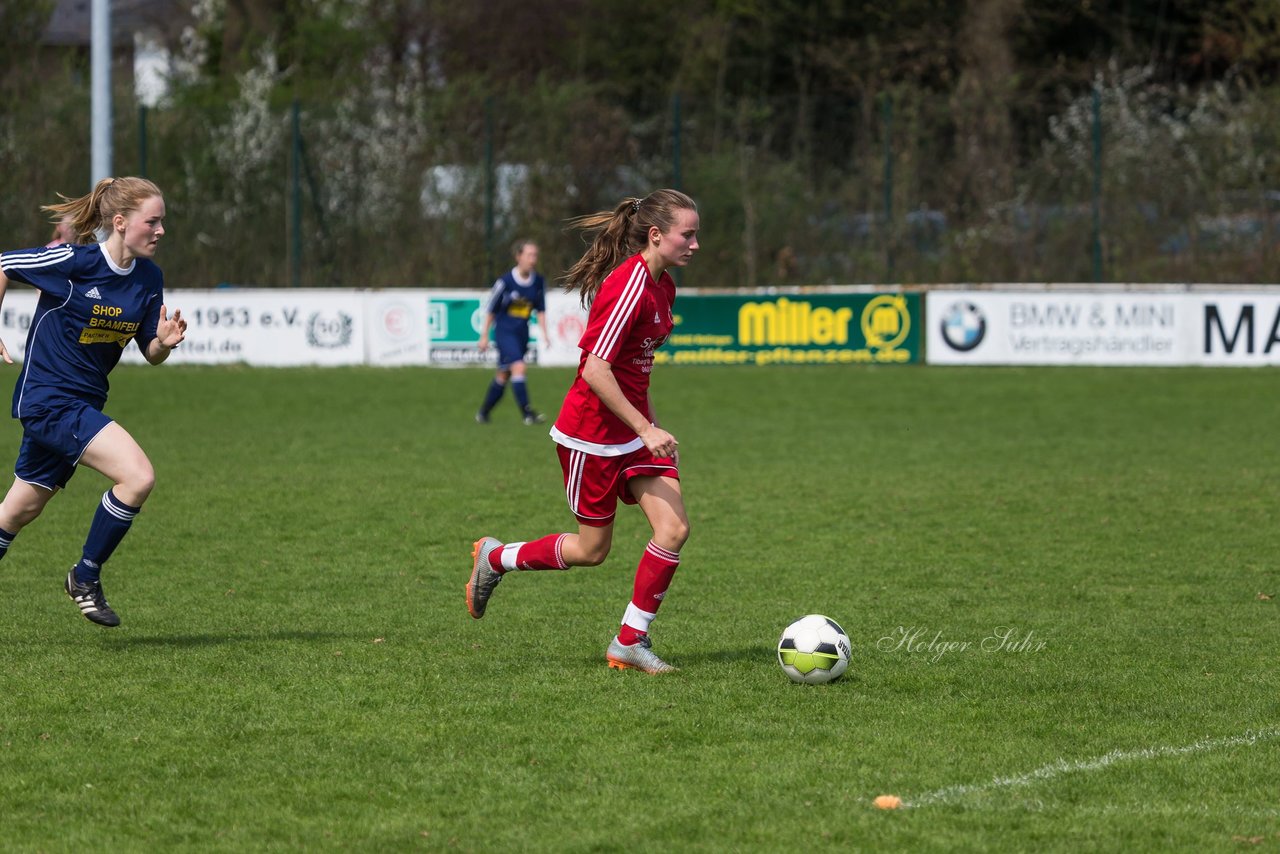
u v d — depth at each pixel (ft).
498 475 138.10
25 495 71.77
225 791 51.98
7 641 74.13
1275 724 60.34
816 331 265.54
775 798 51.31
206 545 102.68
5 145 314.76
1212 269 293.23
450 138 314.14
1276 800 51.31
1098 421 184.34
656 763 55.06
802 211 310.45
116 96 317.22
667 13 485.15
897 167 308.19
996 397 213.87
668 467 68.69
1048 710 62.39
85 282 69.92
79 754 55.88
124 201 69.82
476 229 310.45
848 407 201.77
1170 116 313.73
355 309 266.36
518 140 312.50
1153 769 54.60
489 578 73.72
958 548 102.22
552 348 268.21
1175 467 143.33
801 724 60.18
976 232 302.86
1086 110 307.99
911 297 263.08
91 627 77.56
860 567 95.55
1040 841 47.52
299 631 77.10
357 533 107.76
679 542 68.18
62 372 70.59
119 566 94.94
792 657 66.49
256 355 267.39
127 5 542.98
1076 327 259.60
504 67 469.57
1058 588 88.89
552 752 56.34
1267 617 81.05
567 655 72.23
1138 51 431.02
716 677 67.82
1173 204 297.53
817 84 453.99
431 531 108.78
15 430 176.76
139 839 47.60
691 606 84.12
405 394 220.64
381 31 463.83
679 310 268.62
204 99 404.77
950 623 79.41
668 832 48.19
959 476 137.49
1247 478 135.64
